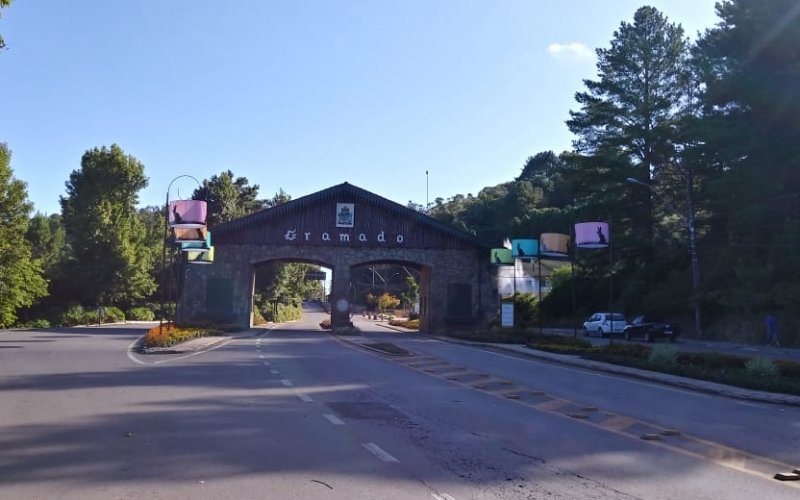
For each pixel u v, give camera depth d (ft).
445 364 80.59
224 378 59.98
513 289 188.34
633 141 194.70
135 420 37.99
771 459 31.32
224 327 149.18
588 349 97.60
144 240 258.78
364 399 48.55
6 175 167.22
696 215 188.96
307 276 353.10
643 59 191.93
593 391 57.62
